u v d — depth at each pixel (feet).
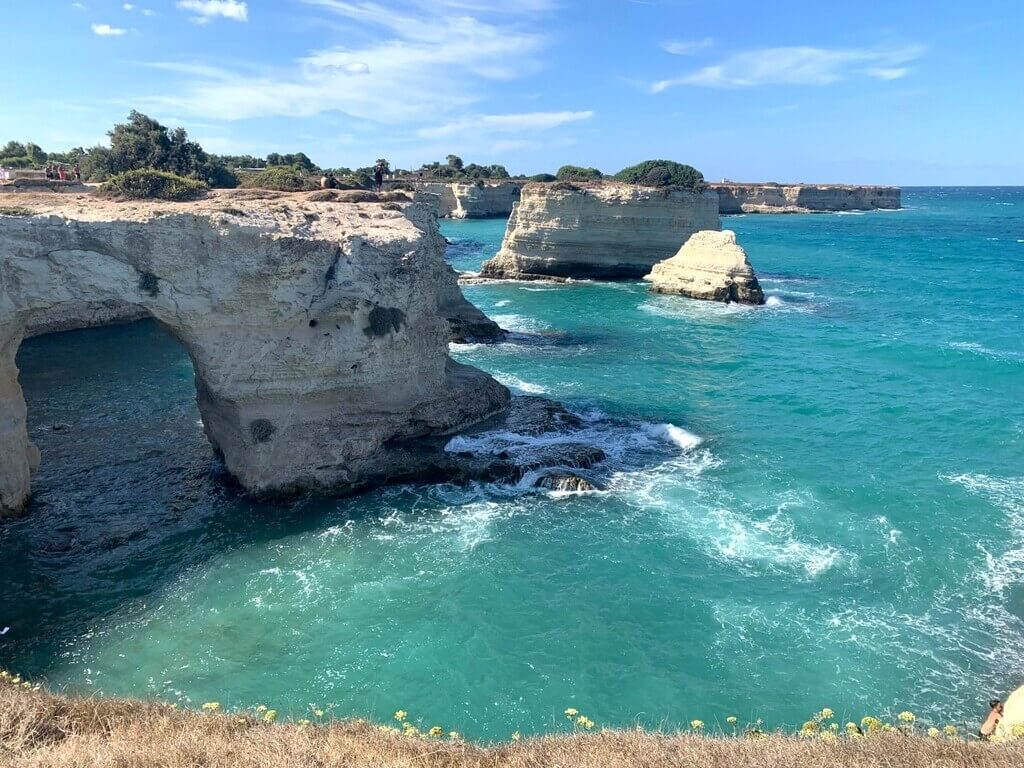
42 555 63.31
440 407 89.25
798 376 120.98
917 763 28.94
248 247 70.74
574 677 50.03
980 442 90.43
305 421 77.36
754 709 47.32
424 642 53.26
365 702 47.44
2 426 67.82
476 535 68.28
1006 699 47.44
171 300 68.69
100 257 65.87
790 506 74.02
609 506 74.28
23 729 30.35
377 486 77.87
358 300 78.13
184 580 60.54
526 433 91.25
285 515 71.87
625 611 57.16
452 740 34.30
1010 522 70.33
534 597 58.80
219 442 79.92
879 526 69.87
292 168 172.76
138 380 114.62
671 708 47.32
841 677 50.16
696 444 90.79
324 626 55.01
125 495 74.54
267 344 73.82
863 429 95.66
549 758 30.83
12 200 79.25
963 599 58.70
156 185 88.17
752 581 61.31
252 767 28.35
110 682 48.70
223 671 50.03
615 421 98.48
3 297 63.57
